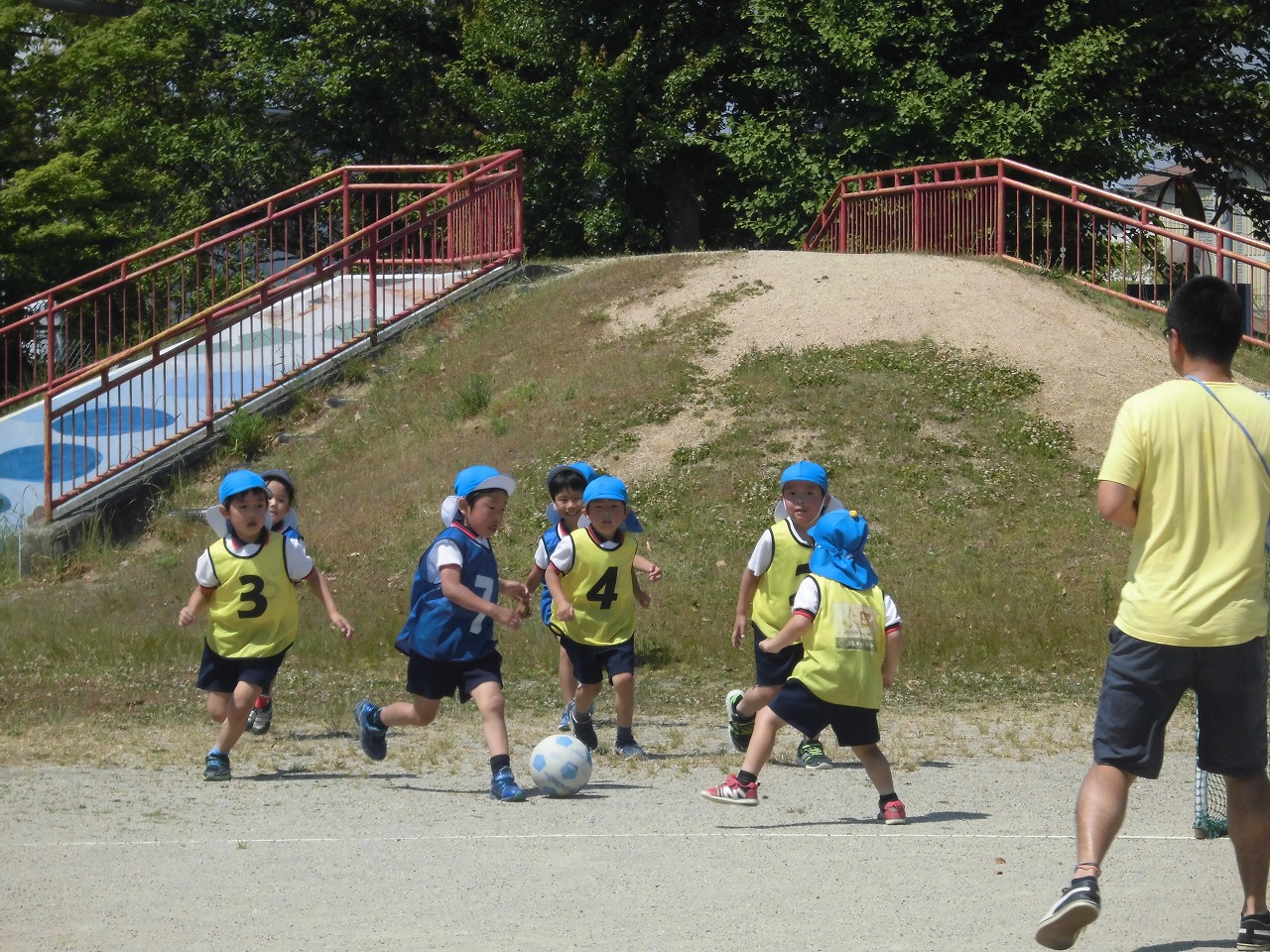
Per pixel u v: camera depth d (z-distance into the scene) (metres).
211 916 4.91
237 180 31.42
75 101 30.27
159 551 15.23
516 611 7.47
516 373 17.19
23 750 8.57
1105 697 4.62
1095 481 14.44
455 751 8.64
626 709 8.49
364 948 4.53
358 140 32.09
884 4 26.50
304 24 32.59
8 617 13.18
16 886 5.32
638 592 8.75
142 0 33.88
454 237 20.09
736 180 31.33
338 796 7.20
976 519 13.87
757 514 14.03
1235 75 30.22
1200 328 4.72
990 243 20.34
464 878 5.44
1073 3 26.53
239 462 16.58
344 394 17.73
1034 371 16.02
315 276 18.11
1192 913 4.94
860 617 6.63
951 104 25.38
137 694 10.57
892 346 16.45
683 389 15.95
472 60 31.25
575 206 31.14
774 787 7.48
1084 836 4.44
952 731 9.36
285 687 11.03
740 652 12.09
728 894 5.19
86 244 26.02
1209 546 4.54
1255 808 4.59
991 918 4.86
